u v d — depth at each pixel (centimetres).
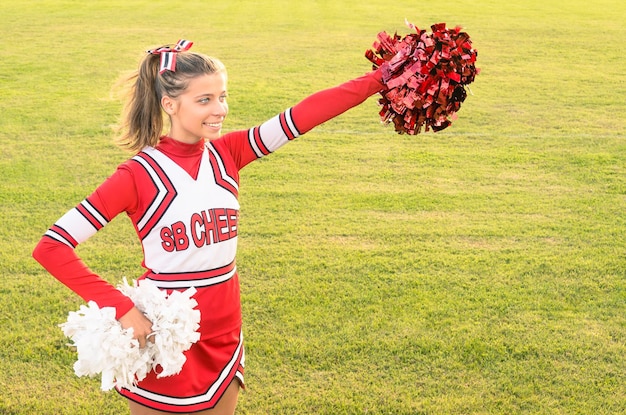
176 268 222
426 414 319
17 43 1287
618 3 1989
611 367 353
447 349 366
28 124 781
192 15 1673
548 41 1374
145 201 220
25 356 356
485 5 1905
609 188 609
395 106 235
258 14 1705
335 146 721
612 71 1119
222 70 225
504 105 900
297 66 1121
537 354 363
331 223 528
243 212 548
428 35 232
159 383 222
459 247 489
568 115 855
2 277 439
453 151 710
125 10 1741
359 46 1295
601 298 420
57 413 317
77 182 609
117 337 200
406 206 564
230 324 233
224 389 233
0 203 558
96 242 491
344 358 359
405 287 431
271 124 238
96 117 812
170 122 229
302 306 407
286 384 338
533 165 669
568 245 494
